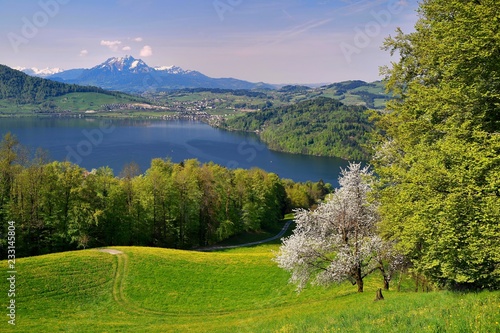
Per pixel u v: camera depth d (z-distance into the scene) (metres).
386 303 20.31
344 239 31.50
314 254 31.11
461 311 12.95
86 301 38.19
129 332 30.52
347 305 24.67
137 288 41.31
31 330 30.50
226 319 32.34
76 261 45.59
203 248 76.94
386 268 32.66
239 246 79.31
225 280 43.97
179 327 30.78
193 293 40.81
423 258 21.17
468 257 17.73
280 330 18.70
